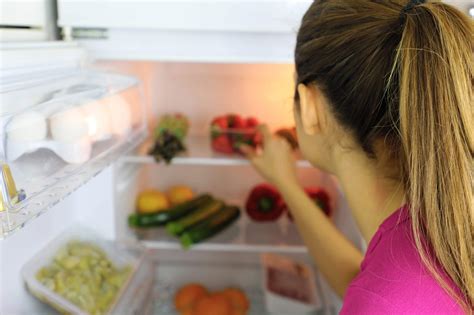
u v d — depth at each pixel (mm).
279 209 1391
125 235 1247
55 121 669
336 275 1017
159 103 1459
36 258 958
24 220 544
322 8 630
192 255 1525
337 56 592
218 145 1229
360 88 575
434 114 500
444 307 505
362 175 642
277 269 1400
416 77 507
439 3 558
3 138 566
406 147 526
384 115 569
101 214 1131
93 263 1035
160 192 1438
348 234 1182
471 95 495
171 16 886
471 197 499
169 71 1395
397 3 581
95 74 888
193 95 1447
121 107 882
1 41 718
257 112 1450
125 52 928
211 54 929
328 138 663
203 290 1392
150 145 1318
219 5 879
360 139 608
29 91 682
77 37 917
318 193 1340
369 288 527
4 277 851
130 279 1061
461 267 505
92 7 883
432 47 503
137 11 885
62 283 946
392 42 548
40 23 843
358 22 579
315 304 1272
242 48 924
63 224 1074
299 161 1178
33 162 620
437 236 512
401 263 528
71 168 700
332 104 620
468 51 499
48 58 763
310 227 1048
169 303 1387
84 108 743
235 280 1530
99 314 938
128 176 1294
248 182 1533
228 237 1332
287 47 921
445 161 500
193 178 1532
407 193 558
